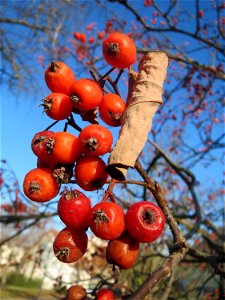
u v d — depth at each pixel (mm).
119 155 92
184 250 99
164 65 104
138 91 99
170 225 104
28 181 96
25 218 359
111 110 102
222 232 391
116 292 173
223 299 204
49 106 103
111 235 89
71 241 95
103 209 90
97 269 443
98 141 92
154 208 92
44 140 98
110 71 109
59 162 96
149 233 89
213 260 147
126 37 106
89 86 100
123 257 92
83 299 119
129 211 92
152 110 97
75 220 92
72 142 95
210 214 393
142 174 105
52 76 107
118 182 97
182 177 265
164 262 93
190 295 370
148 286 84
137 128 94
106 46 106
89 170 93
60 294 312
